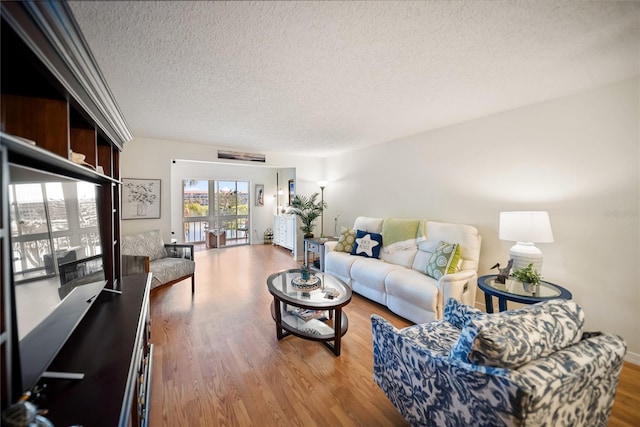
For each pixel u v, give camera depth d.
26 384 0.80
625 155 1.93
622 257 1.97
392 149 3.90
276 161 4.94
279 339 2.25
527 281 1.99
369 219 3.92
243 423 1.41
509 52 1.55
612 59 1.64
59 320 1.09
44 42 0.79
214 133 3.44
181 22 1.24
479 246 2.71
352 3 1.13
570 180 2.20
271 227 7.56
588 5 1.16
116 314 1.46
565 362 0.92
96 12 1.16
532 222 2.01
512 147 2.56
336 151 4.81
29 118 1.04
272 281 2.51
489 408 0.91
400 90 2.08
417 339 1.48
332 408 1.53
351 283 3.38
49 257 1.04
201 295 3.33
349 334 2.38
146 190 3.72
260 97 2.20
